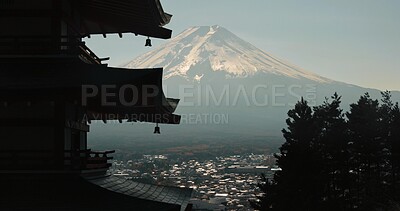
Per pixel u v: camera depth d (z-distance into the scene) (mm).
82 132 22375
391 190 50312
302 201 43875
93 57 22547
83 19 23953
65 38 19891
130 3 20406
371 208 47688
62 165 18281
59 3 19328
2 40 19125
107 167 21578
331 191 47438
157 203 18188
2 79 17688
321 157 45906
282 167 45656
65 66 18750
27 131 18609
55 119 18578
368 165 51531
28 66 18750
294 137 46625
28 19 19234
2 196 17500
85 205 17438
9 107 18609
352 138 51312
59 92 16891
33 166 18172
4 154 18406
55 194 17844
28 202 17266
